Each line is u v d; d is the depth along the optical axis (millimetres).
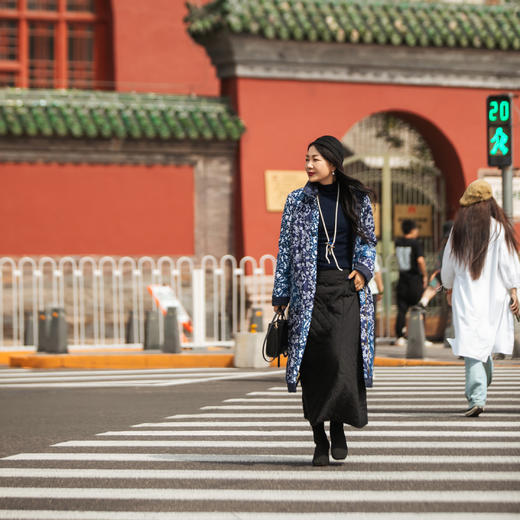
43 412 24234
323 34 44344
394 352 37281
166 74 58781
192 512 14125
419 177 46656
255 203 44688
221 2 44156
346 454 16938
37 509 14547
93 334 43625
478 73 47156
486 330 21594
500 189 47281
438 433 19812
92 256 43969
